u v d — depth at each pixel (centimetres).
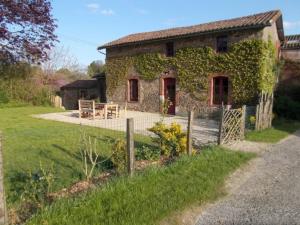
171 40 2000
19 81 2702
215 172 647
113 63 2380
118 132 1212
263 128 1352
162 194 505
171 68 2028
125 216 424
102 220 412
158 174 589
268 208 498
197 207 489
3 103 2581
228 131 979
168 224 427
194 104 1927
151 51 2128
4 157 757
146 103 2183
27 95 2761
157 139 800
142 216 427
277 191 576
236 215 471
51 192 511
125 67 2298
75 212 422
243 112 1077
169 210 455
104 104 1747
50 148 866
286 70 2225
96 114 1805
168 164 672
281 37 2138
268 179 648
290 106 1800
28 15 1336
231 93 1762
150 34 2269
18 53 1400
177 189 529
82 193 489
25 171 639
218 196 539
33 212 435
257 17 1777
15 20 1318
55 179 573
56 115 1950
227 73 1772
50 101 2827
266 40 1708
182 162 674
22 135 1093
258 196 549
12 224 398
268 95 1398
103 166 674
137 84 2238
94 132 1198
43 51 1466
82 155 748
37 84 2889
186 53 1942
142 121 1661
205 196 523
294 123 1638
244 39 1706
